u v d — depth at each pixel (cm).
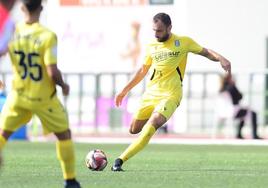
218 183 2834
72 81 7538
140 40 8294
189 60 8019
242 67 8206
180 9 8169
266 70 7294
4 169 3425
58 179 2945
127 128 7350
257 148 5716
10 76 7500
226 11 8219
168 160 4159
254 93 7288
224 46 8238
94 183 2794
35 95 2355
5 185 2716
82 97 7519
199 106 7350
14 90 2397
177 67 3394
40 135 7562
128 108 7325
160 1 8219
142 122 3466
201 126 7350
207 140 6806
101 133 7475
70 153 2409
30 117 2458
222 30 8231
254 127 6862
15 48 2361
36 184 2753
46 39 2319
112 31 8394
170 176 3097
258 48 8169
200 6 8250
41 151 5062
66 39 8494
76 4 8469
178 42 3381
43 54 2333
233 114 6875
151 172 3300
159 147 5856
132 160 4134
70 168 2431
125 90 3478
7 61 8325
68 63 8481
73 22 8481
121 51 8362
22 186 2683
